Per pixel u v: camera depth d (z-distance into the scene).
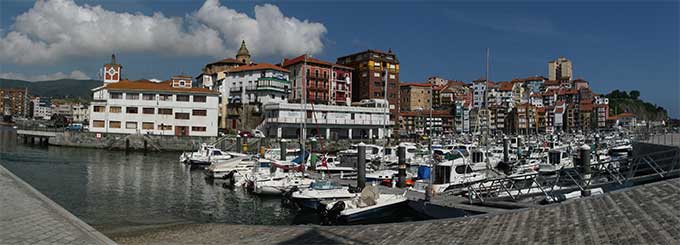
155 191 33.34
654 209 12.44
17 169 44.72
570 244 10.62
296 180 31.84
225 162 41.00
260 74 97.56
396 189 27.09
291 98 107.00
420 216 21.83
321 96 105.75
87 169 46.50
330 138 83.75
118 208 26.39
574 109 154.25
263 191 31.05
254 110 93.00
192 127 78.19
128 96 75.88
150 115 76.62
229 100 100.56
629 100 182.75
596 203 14.44
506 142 42.59
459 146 55.69
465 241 12.04
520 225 13.03
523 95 173.50
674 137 53.41
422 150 52.12
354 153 47.47
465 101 150.75
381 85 115.56
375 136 93.38
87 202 28.16
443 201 21.56
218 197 31.17
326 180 30.12
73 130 77.94
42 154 61.22
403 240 12.70
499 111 151.25
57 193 31.27
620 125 137.75
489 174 31.36
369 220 21.84
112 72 100.06
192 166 50.09
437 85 186.38
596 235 11.03
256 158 45.78
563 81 193.50
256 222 24.02
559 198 19.48
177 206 27.78
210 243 13.77
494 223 13.60
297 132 84.50
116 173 43.81
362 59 115.88
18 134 83.06
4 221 13.39
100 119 75.00
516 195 21.64
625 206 13.36
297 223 23.92
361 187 28.41
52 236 11.93
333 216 22.08
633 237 10.38
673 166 23.62
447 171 27.33
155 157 62.56
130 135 71.94
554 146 64.12
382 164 41.03
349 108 88.31
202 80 115.00
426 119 139.88
